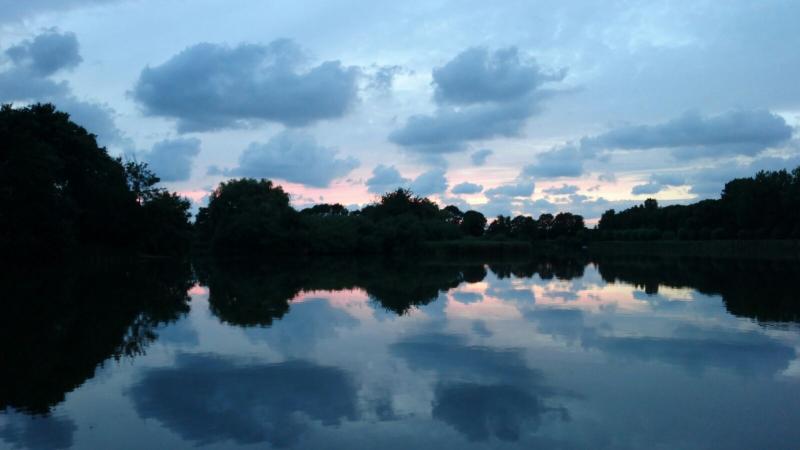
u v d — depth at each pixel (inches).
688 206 5679.1
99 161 2785.4
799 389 482.0
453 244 4033.0
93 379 536.4
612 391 479.2
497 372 541.0
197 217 4399.6
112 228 2800.2
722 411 427.5
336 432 392.2
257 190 4055.1
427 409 437.1
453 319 850.1
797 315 862.5
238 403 457.1
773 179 4185.5
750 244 4170.8
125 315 931.3
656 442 369.7
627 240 5728.3
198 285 1465.3
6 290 1352.1
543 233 6983.3
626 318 848.9
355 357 607.2
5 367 585.0
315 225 3718.0
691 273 1744.6
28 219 2071.9
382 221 4092.0
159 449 368.8
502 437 380.5
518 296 1144.8
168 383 518.6
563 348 643.5
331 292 1253.1
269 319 872.3
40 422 421.4
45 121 2559.1
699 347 643.5
